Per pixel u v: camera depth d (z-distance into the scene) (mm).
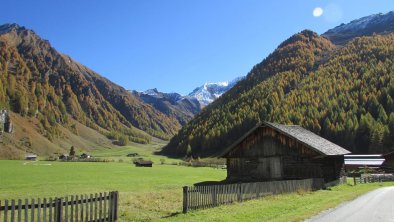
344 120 181375
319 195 34281
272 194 32562
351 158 111938
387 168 94812
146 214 23094
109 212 19469
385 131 152000
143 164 119312
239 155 54062
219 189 26016
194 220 19391
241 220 18812
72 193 38219
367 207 25578
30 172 76250
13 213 15352
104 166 110625
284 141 50969
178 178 66000
